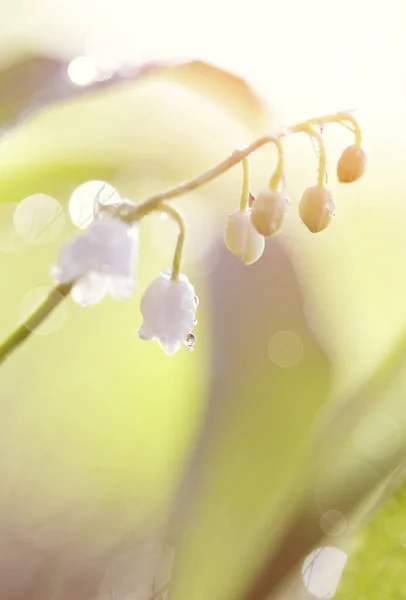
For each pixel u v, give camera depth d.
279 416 0.26
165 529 0.26
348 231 0.36
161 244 0.40
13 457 0.39
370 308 0.35
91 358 0.42
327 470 0.24
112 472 0.38
